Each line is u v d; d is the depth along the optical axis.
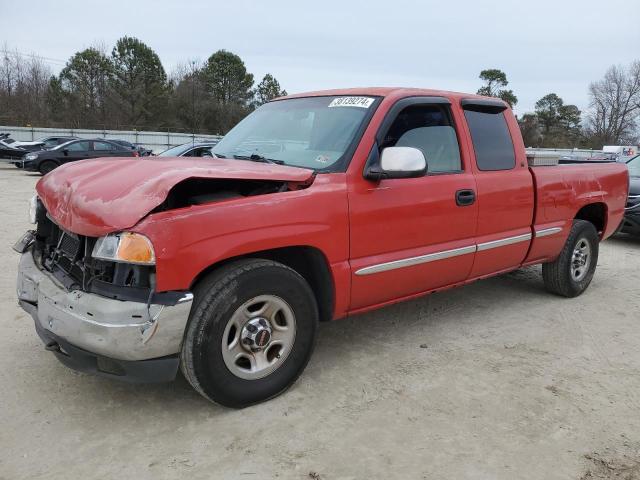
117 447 2.72
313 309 3.25
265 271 2.95
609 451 2.80
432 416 3.09
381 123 3.53
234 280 2.84
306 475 2.54
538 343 4.23
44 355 3.72
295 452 2.71
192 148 11.82
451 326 4.55
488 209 4.19
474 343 4.18
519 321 4.71
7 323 4.28
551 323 4.68
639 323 4.75
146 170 2.91
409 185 3.64
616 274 6.59
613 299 5.47
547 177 4.71
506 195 4.33
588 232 5.34
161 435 2.83
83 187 2.91
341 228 3.29
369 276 3.49
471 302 5.22
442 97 4.02
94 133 42.44
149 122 61.59
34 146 23.70
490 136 4.34
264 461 2.64
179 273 2.65
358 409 3.14
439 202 3.81
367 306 3.66
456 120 4.08
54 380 3.38
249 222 2.88
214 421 2.97
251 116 4.47
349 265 3.38
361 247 3.42
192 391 3.29
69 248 3.04
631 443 2.88
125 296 2.64
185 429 2.89
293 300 3.12
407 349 4.03
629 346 4.21
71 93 59.12
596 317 4.88
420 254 3.75
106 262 2.70
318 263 3.27
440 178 3.85
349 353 3.93
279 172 3.07
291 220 3.04
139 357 2.64
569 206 4.99
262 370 3.09
